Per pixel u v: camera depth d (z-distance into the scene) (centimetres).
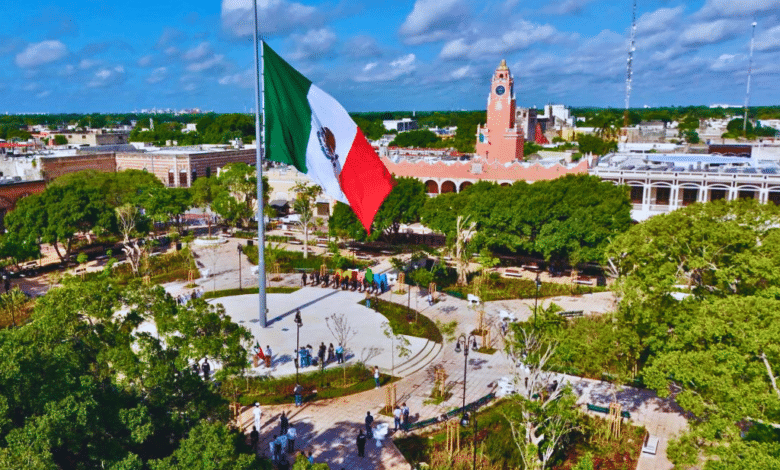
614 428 3309
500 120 9625
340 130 3706
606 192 6272
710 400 2442
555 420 3044
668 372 2606
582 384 3978
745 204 3678
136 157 11831
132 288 2733
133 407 2125
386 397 3706
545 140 18350
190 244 7881
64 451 1911
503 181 8475
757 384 2197
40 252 7038
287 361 4188
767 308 2367
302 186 8362
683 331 2986
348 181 3709
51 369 1945
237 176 8912
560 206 6097
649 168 7694
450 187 8931
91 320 2522
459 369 4206
